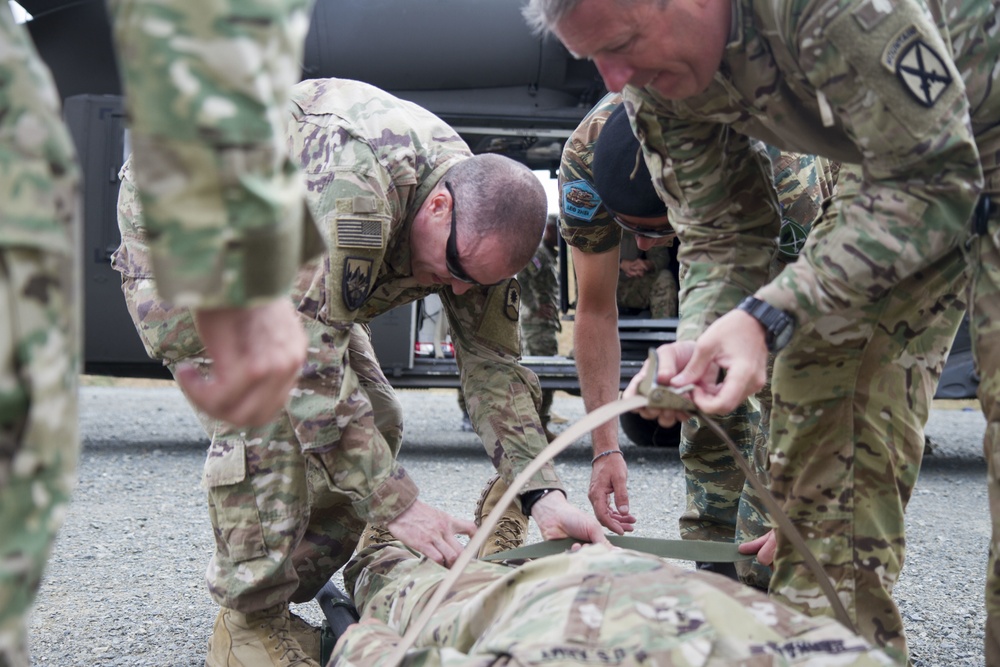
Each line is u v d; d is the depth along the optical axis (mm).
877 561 1622
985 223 1451
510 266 1987
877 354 1599
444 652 1146
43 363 864
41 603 2832
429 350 6707
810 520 1655
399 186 1967
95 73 6102
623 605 1061
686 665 985
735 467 2504
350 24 5961
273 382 958
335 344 1904
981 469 6160
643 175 2076
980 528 4176
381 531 2279
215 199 870
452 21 6008
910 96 1267
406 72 6102
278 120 905
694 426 2459
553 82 6230
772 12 1352
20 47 893
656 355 1393
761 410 2545
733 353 1371
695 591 1086
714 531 2570
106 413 8742
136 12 845
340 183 1907
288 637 2129
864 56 1268
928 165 1310
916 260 1350
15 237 842
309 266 1907
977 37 1404
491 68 6133
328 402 1891
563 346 12055
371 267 1928
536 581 1221
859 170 1558
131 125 873
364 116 1992
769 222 1769
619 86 1411
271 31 877
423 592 1586
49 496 885
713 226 1753
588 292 2416
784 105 1454
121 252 2186
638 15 1319
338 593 2152
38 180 870
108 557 3430
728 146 1694
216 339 935
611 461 2295
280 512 2027
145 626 2611
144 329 2086
